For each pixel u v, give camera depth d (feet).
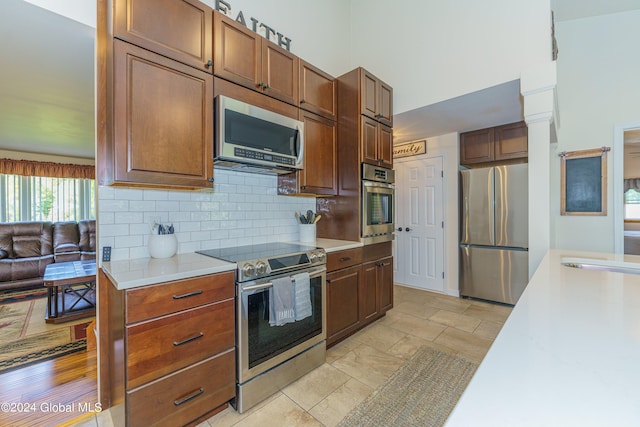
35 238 15.24
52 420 5.25
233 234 7.75
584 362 1.80
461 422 1.27
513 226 11.02
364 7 11.05
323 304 7.10
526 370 1.71
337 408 5.54
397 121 10.94
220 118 5.93
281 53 7.41
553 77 7.08
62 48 6.44
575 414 1.32
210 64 5.92
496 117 10.44
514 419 1.28
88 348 7.89
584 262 5.84
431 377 6.53
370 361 7.22
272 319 5.83
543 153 7.39
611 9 10.09
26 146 16.61
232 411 5.44
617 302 3.07
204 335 5.01
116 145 4.82
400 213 14.51
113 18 4.81
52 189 18.72
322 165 8.57
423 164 13.61
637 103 9.89
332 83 9.00
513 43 7.69
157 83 5.23
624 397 1.44
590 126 10.61
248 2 8.16
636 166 21.77
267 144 6.77
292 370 6.33
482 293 11.77
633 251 15.39
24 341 8.30
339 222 9.22
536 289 3.63
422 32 9.40
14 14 5.11
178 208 6.73
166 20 5.36
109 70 5.09
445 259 12.91
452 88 8.75
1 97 9.71
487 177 11.58
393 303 10.87
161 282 4.53
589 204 10.62
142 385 4.35
